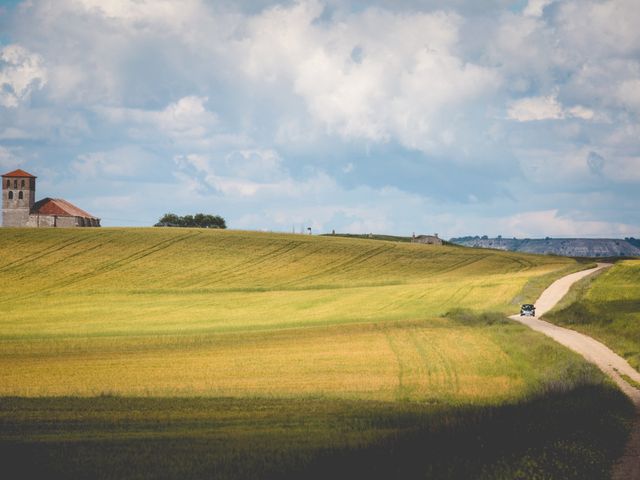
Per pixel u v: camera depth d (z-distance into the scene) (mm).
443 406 32125
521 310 69875
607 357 44625
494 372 41281
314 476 18062
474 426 22734
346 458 19250
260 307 77000
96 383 39562
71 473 19891
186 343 55000
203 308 77062
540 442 20297
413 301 78688
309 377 40656
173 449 22578
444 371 41844
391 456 18969
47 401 33781
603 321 60406
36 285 94812
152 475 19484
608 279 93875
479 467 17625
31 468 20375
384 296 83312
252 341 55375
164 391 36812
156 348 53062
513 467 17609
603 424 23219
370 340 54438
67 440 24188
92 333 60812
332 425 27219
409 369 42594
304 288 96375
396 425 27234
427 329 59688
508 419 24016
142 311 75562
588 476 17422
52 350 52594
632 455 20016
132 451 22359
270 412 30531
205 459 21125
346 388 37188
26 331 62500
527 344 50531
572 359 42312
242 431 25984
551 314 68250
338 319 66250
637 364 40438
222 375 41781
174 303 81312
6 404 32781
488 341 53500
